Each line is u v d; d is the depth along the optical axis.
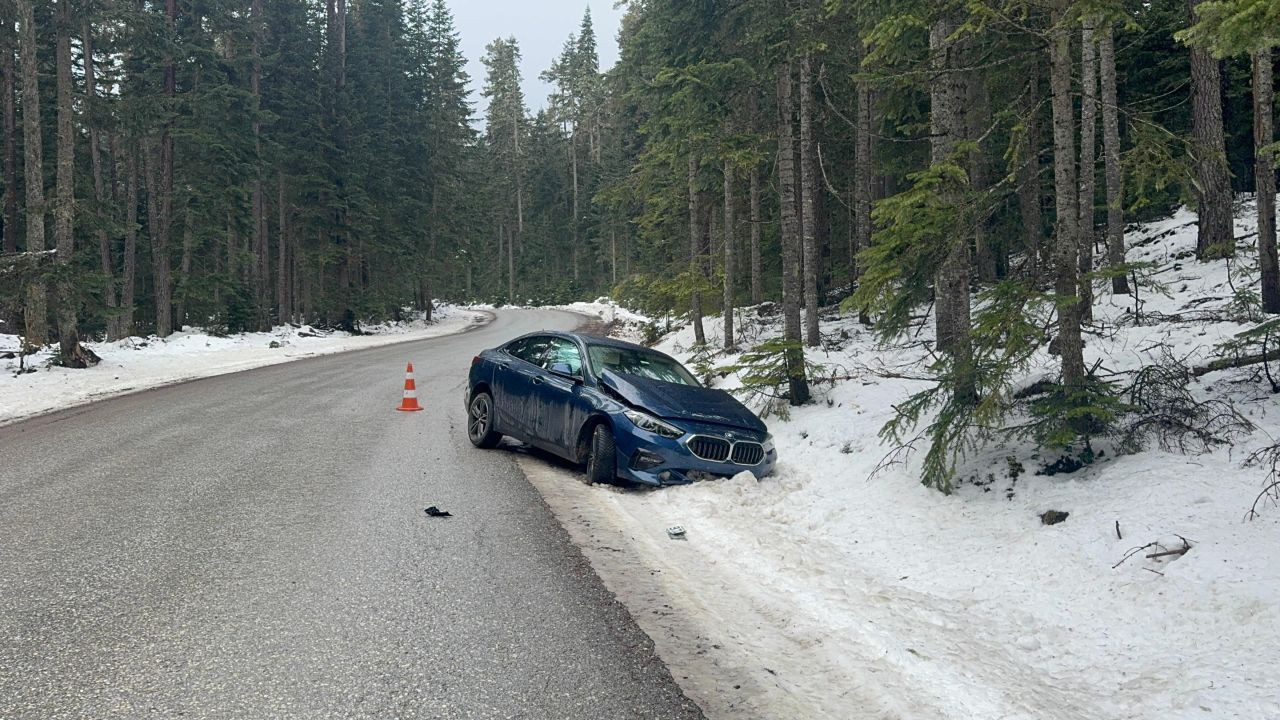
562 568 4.52
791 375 9.89
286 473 6.86
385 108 43.59
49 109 28.89
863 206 17.27
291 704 2.76
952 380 5.98
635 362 8.20
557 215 79.88
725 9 13.37
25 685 2.83
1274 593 3.61
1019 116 6.98
